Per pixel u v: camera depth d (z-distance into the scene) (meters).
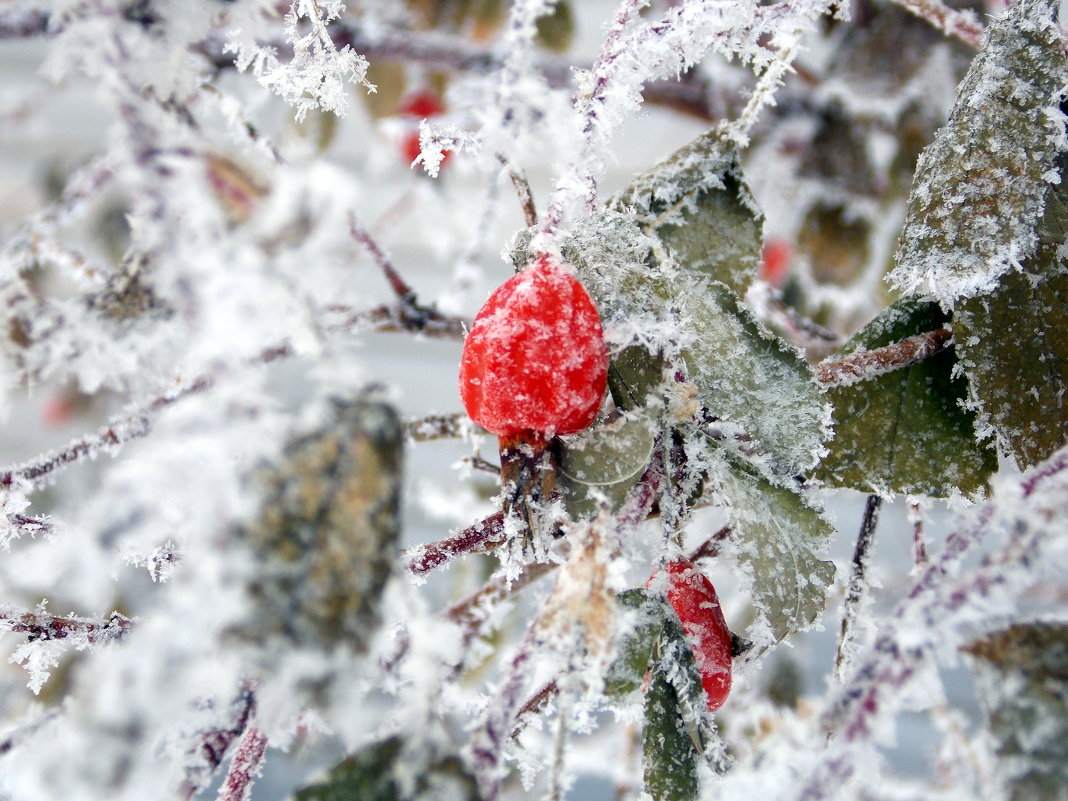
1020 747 0.06
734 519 0.09
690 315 0.09
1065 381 0.10
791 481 0.09
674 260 0.10
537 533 0.08
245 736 0.08
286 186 0.05
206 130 0.06
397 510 0.06
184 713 0.06
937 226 0.10
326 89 0.10
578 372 0.08
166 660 0.05
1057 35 0.10
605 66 0.09
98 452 0.09
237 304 0.05
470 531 0.09
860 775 0.06
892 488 0.10
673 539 0.09
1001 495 0.07
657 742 0.08
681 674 0.08
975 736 0.07
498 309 0.08
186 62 0.06
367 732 0.06
